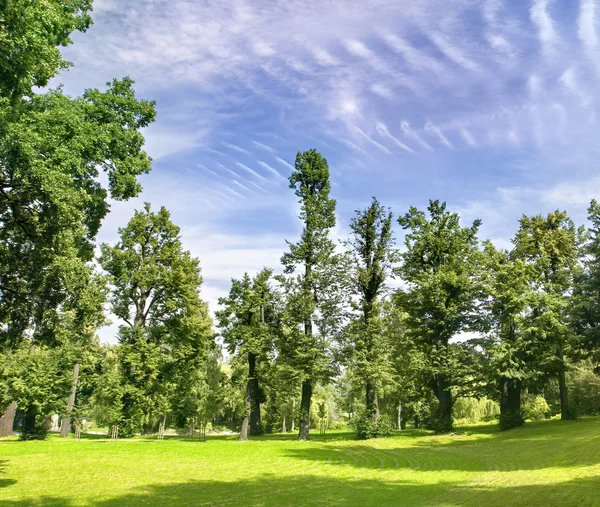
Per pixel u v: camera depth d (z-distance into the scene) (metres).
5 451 28.27
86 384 46.12
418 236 44.16
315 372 37.31
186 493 16.16
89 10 22.41
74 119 21.56
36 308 21.14
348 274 41.38
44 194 17.83
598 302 41.22
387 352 41.56
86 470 21.59
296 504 14.25
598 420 37.59
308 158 41.91
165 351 41.56
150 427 53.75
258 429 48.06
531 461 21.97
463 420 53.56
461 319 42.47
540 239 43.41
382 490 16.52
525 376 37.19
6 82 14.92
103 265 39.97
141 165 28.48
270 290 39.50
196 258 44.56
